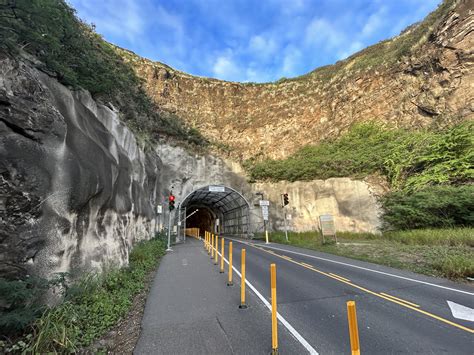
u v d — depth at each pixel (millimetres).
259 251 17047
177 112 41312
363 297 6969
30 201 4895
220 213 51594
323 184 28641
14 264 4477
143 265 11109
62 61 8906
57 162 5805
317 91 41938
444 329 4934
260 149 41156
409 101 28297
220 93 46438
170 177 30797
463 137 19703
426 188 19516
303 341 4520
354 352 2545
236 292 7523
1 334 3869
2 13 5871
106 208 8758
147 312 5953
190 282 8734
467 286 7973
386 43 38219
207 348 4297
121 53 40156
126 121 17422
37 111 5438
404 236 17188
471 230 14586
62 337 3959
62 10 8344
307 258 13836
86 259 6926
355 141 30781
